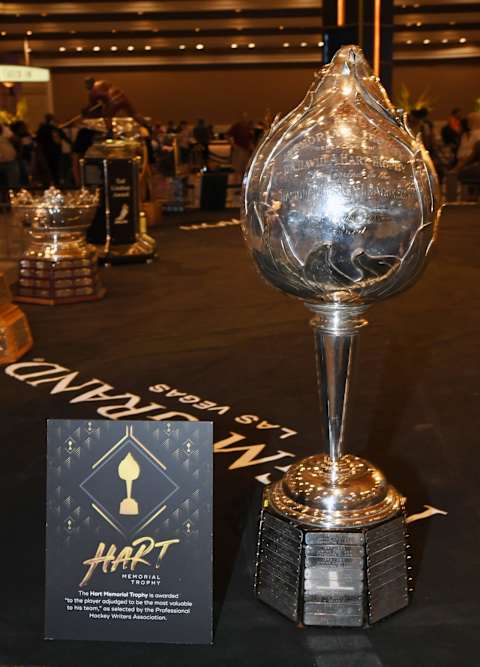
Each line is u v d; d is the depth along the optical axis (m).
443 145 16.69
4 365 3.85
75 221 5.33
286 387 3.44
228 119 29.17
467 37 26.58
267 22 25.28
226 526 2.16
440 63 28.20
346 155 1.50
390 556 1.69
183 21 25.38
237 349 4.11
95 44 26.86
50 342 4.29
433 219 1.56
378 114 1.56
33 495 2.39
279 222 1.53
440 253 7.28
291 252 1.54
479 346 4.13
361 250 1.51
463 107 28.52
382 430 2.91
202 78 28.84
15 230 7.24
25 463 2.64
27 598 1.83
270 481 2.45
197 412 3.13
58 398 3.34
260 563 1.76
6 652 1.62
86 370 3.75
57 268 5.30
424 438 2.83
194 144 15.63
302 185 1.50
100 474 1.59
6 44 26.78
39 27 25.33
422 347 4.12
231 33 26.77
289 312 4.99
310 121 1.55
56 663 1.58
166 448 1.57
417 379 3.55
